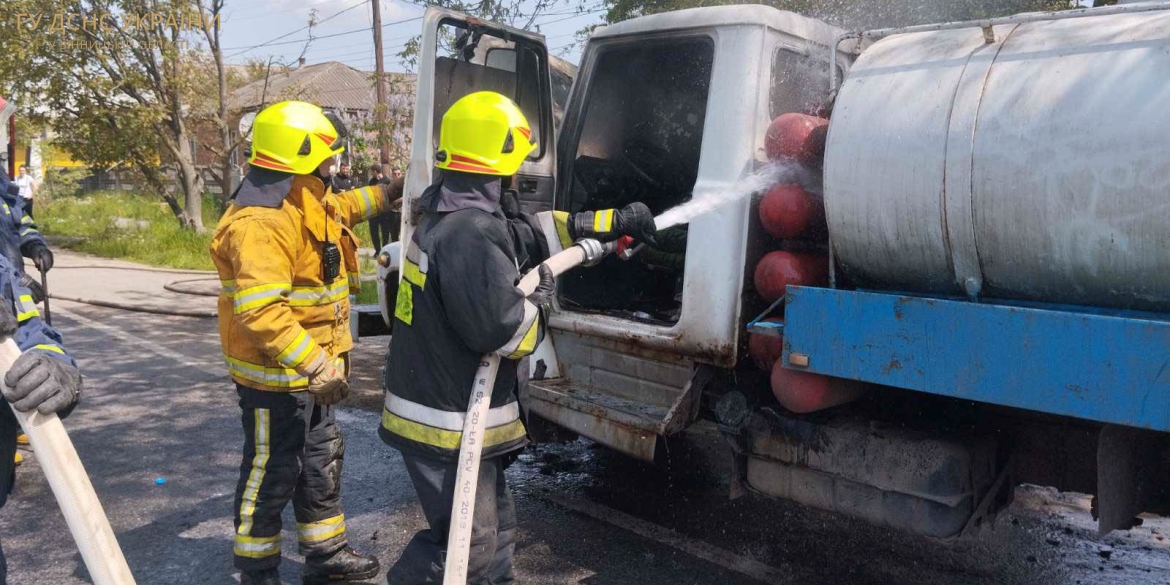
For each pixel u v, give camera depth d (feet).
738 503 13.70
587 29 22.97
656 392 12.23
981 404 9.88
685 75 13.44
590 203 14.30
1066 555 11.75
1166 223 7.21
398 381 8.09
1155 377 7.09
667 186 14.33
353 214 11.05
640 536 12.41
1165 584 10.85
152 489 14.05
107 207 79.46
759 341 10.14
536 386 12.91
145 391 20.20
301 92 70.54
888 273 9.26
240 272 8.71
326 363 9.12
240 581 10.74
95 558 6.17
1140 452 8.66
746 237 10.70
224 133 66.03
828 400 9.64
